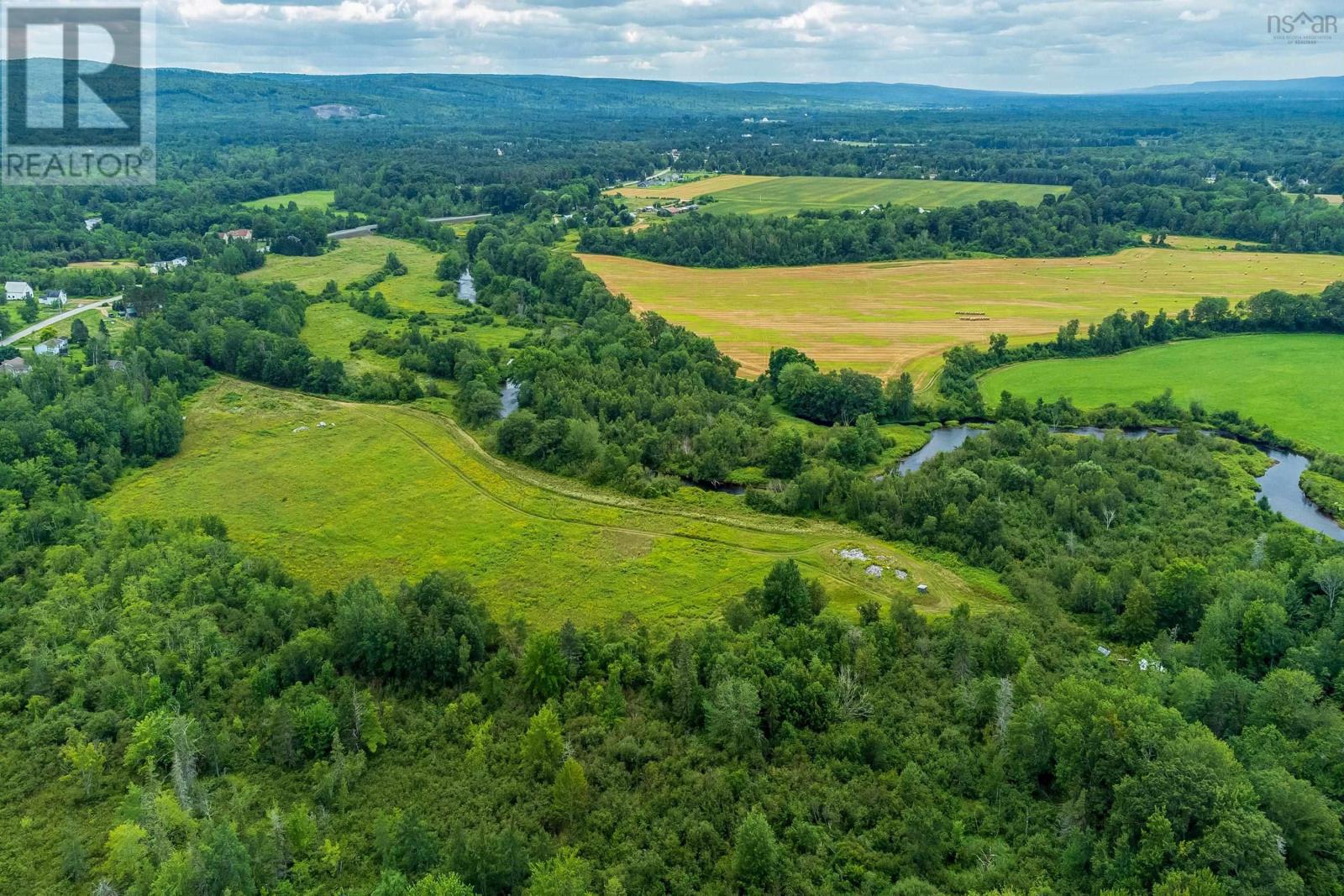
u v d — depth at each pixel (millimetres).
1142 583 90938
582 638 80750
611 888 55156
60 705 73562
